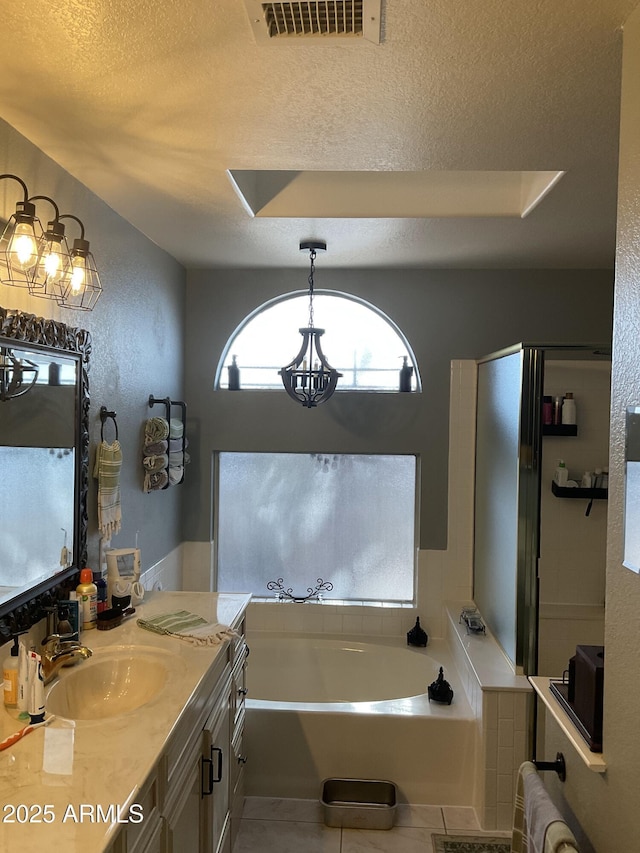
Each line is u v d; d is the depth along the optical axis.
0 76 1.68
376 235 3.22
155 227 3.10
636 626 1.39
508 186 2.86
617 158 2.21
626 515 1.44
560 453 3.88
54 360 2.21
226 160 2.25
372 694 3.86
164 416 3.62
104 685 2.06
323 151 2.17
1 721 1.64
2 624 1.85
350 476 4.20
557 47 1.54
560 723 1.78
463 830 2.86
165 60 1.60
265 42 1.52
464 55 1.57
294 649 3.96
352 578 4.21
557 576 3.88
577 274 3.94
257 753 3.12
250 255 3.68
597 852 1.61
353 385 4.14
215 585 4.23
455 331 4.01
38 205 2.15
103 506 2.62
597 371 3.85
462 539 4.03
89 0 1.37
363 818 2.87
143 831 1.48
